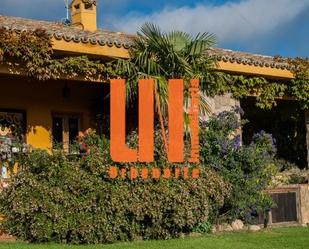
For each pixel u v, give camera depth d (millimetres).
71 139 15391
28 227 10852
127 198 10984
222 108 15039
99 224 10758
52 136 15055
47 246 10242
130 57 13453
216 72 14258
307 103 16547
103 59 13422
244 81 15469
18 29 12055
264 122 19344
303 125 18438
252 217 13578
